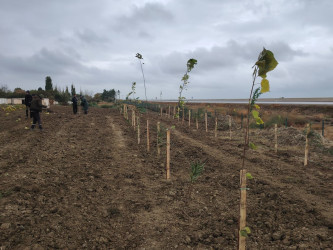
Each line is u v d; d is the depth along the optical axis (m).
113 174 6.79
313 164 8.82
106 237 3.74
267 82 2.44
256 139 14.12
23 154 8.16
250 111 2.65
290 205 5.08
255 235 3.96
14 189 5.13
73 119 19.25
